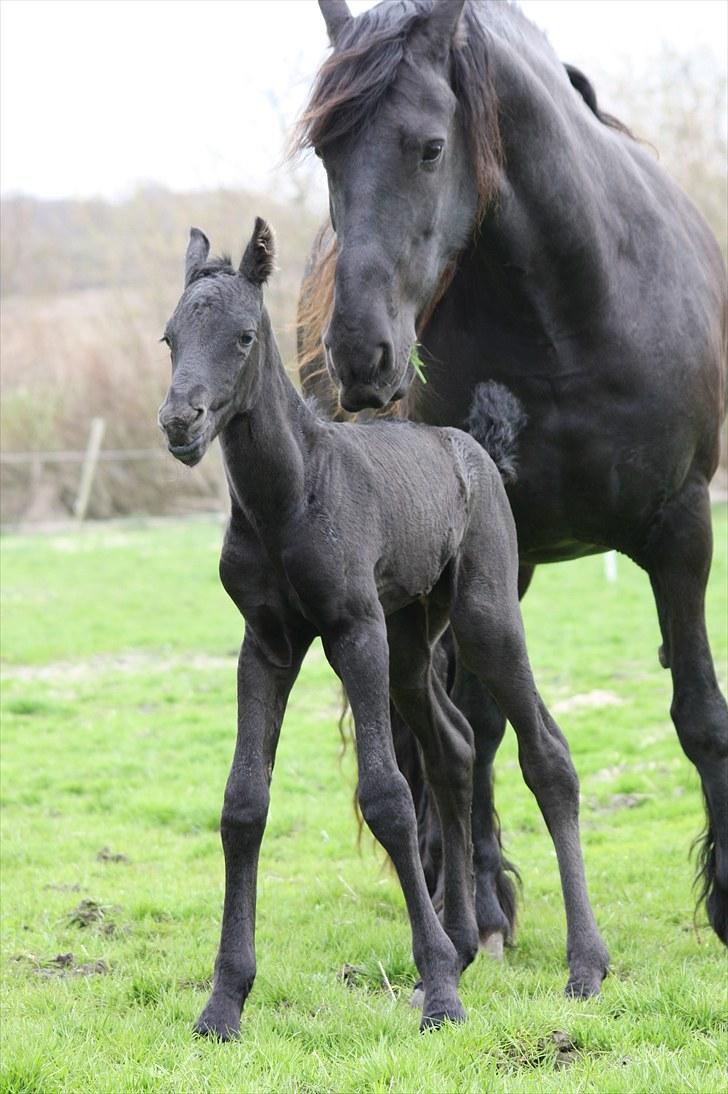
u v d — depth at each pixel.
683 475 9.09
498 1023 7.18
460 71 7.98
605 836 13.02
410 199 7.69
